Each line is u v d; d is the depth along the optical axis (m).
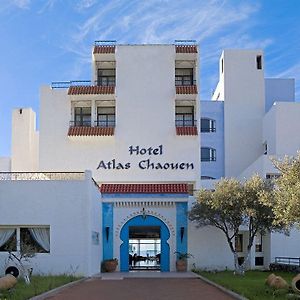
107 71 44.56
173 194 33.84
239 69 53.56
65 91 42.16
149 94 42.00
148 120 41.66
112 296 18.16
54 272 27.59
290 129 45.25
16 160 50.59
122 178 40.81
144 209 33.88
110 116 42.91
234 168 52.06
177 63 44.06
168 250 33.56
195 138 41.34
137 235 34.16
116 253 33.66
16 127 51.09
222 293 19.33
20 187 28.23
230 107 52.97
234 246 34.41
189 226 33.66
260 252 35.84
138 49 42.69
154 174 40.88
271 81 56.41
